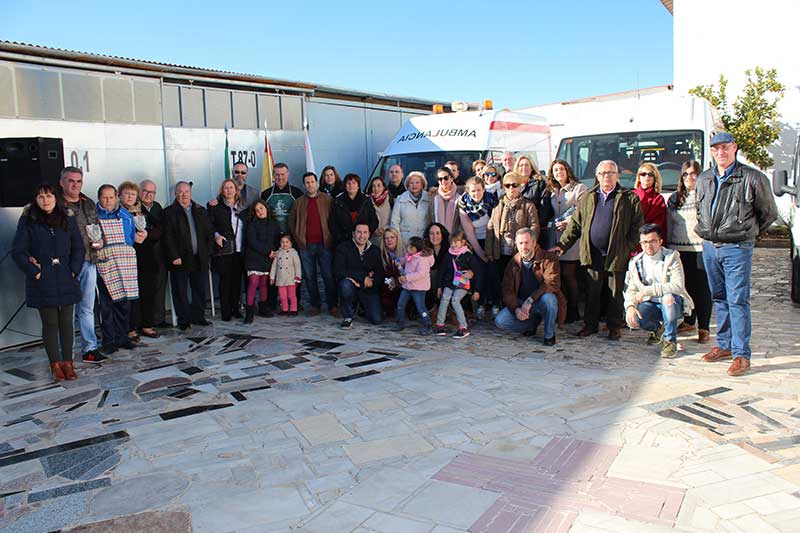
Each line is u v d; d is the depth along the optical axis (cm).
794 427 423
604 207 647
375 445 421
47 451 437
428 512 335
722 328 575
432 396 509
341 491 363
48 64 741
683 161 796
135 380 587
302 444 428
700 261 639
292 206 860
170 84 870
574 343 664
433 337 705
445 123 986
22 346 723
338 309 848
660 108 843
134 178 832
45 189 584
